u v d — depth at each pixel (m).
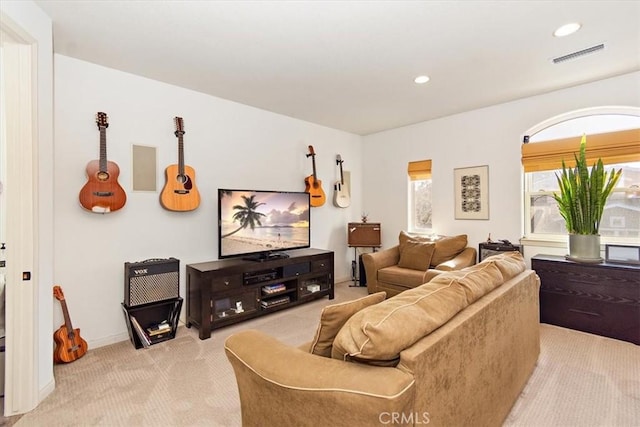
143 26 2.14
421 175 4.62
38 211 1.88
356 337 1.06
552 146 3.41
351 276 5.17
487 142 3.90
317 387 1.01
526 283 2.06
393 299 1.28
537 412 1.79
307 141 4.48
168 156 3.10
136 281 2.68
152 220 2.99
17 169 1.81
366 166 5.31
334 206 4.90
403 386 0.92
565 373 2.20
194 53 2.52
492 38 2.32
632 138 2.96
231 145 3.61
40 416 1.76
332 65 2.75
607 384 2.06
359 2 1.90
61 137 2.49
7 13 1.64
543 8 1.96
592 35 2.28
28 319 1.82
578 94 3.22
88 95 2.63
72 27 2.14
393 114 4.18
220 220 3.18
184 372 2.24
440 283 1.50
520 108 3.62
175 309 2.90
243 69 2.82
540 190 3.59
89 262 2.63
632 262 2.79
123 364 2.36
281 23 2.11
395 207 4.92
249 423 1.30
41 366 1.91
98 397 1.94
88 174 2.55
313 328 3.06
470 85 3.21
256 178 3.85
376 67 2.79
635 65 2.78
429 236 4.28
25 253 1.82
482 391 1.45
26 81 1.83
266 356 1.22
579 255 2.98
